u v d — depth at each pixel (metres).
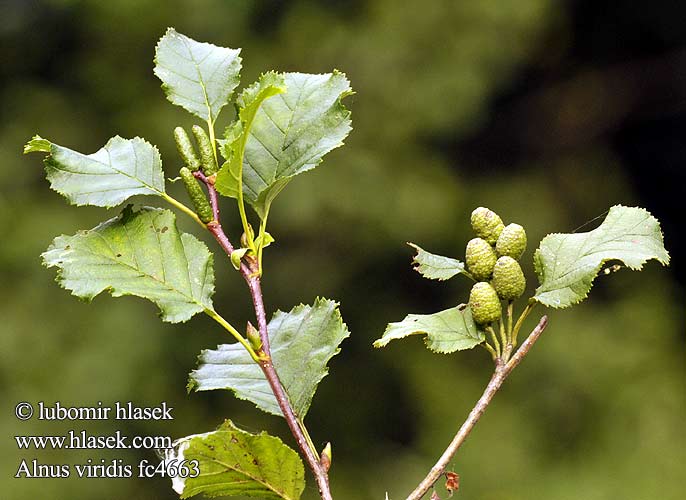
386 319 12.71
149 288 2.29
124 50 13.14
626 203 14.82
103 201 2.33
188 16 12.91
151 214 2.36
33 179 12.54
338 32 12.79
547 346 11.81
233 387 2.53
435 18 12.87
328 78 2.48
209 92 2.46
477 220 2.48
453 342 2.35
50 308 11.58
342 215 12.20
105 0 12.87
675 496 10.41
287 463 2.23
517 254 2.42
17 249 11.80
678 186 15.08
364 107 12.76
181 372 11.58
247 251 2.32
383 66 12.73
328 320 2.56
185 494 2.26
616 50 15.45
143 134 12.60
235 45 12.93
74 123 12.98
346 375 12.48
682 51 15.27
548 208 13.80
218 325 11.75
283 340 2.58
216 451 2.21
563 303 2.35
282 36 12.91
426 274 2.53
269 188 2.32
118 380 11.12
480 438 11.25
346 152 12.48
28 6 13.33
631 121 15.21
